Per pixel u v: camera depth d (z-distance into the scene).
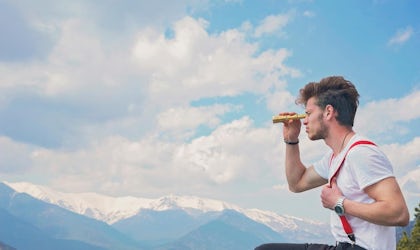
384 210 3.44
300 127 4.73
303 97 4.17
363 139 3.79
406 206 3.49
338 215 3.81
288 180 4.81
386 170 3.59
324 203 3.86
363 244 3.69
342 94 3.95
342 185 3.80
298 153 4.76
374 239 3.65
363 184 3.60
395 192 3.50
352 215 3.64
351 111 3.95
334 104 3.94
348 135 3.93
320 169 4.53
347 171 3.76
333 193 3.79
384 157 3.65
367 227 3.69
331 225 4.05
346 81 4.02
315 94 4.08
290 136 4.73
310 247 4.15
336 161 3.91
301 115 4.67
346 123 3.94
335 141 3.97
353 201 3.65
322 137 4.05
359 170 3.64
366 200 3.68
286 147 4.80
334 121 3.95
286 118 4.71
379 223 3.51
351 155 3.72
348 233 3.76
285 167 4.81
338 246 3.86
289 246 4.31
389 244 3.67
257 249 4.41
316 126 4.03
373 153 3.63
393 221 3.45
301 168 4.73
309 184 4.63
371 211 3.50
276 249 4.33
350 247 3.77
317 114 4.02
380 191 3.53
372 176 3.58
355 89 4.00
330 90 3.99
